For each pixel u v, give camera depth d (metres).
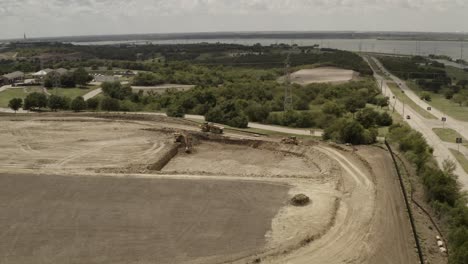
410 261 31.27
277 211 39.06
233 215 38.38
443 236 34.47
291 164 56.56
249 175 49.56
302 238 34.28
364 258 31.73
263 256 32.06
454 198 40.22
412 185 45.56
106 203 41.25
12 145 63.62
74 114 86.38
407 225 36.44
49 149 61.66
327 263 31.16
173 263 31.45
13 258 32.38
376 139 68.94
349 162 54.34
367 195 43.09
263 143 64.44
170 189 44.38
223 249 33.09
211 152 62.88
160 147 62.59
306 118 87.75
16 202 41.72
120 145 63.66
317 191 43.69
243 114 89.06
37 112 93.56
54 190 44.53
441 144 72.06
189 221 37.47
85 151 60.62
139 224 37.06
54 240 34.78
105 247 33.66
